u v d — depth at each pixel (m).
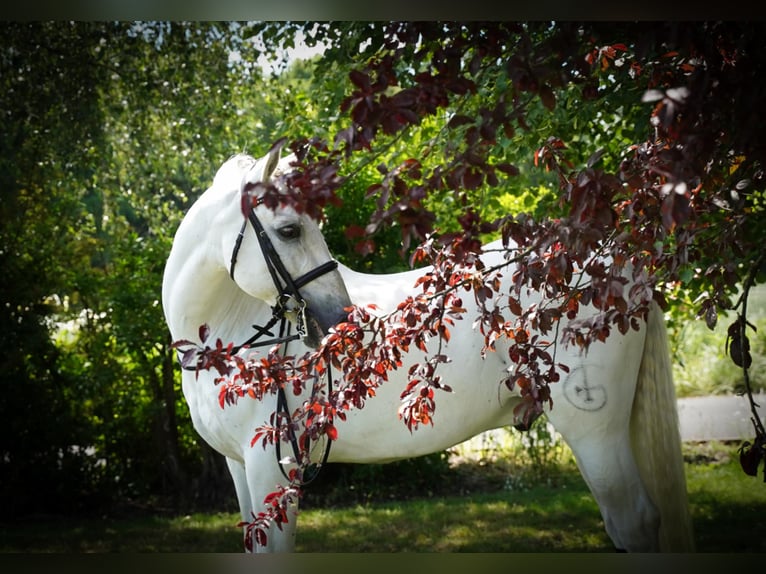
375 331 2.16
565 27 1.74
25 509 5.61
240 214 2.63
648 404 2.98
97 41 6.84
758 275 3.69
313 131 5.38
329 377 2.67
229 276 2.88
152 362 5.98
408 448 2.93
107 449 5.96
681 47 1.85
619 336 2.88
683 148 1.63
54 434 5.57
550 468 6.15
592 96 2.00
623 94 3.23
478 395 2.90
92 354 6.02
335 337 2.08
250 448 2.79
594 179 1.75
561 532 4.68
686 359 8.62
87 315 6.05
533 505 5.31
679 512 2.96
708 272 2.29
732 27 1.95
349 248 5.61
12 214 5.96
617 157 4.11
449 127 1.74
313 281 2.58
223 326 2.92
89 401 5.94
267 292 2.64
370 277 3.08
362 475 5.82
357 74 1.66
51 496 5.67
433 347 2.85
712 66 1.80
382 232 5.60
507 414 3.04
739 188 2.18
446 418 2.90
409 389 2.20
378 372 2.09
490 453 6.60
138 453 6.00
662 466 2.96
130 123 7.18
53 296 6.04
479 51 1.82
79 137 6.74
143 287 5.91
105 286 6.02
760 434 2.08
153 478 6.01
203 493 5.89
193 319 2.88
